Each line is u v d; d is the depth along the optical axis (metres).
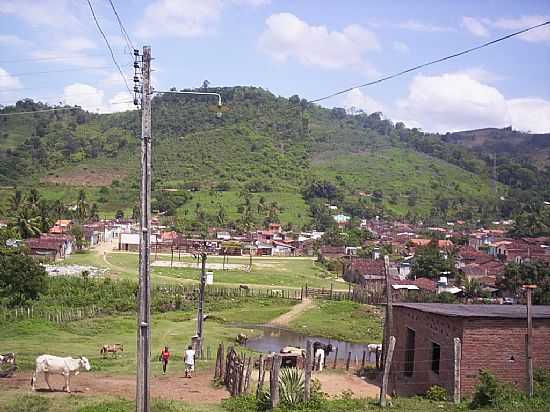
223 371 31.78
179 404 24.05
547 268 80.88
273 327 63.62
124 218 170.62
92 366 33.94
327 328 63.34
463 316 27.02
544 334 27.97
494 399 25.00
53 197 185.12
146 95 19.83
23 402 22.48
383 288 83.94
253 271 105.06
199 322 41.62
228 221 164.25
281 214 179.62
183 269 101.25
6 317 52.69
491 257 114.94
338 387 30.58
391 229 170.50
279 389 24.64
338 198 199.38
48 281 69.69
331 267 116.38
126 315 61.44
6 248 69.19
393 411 23.78
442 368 28.47
